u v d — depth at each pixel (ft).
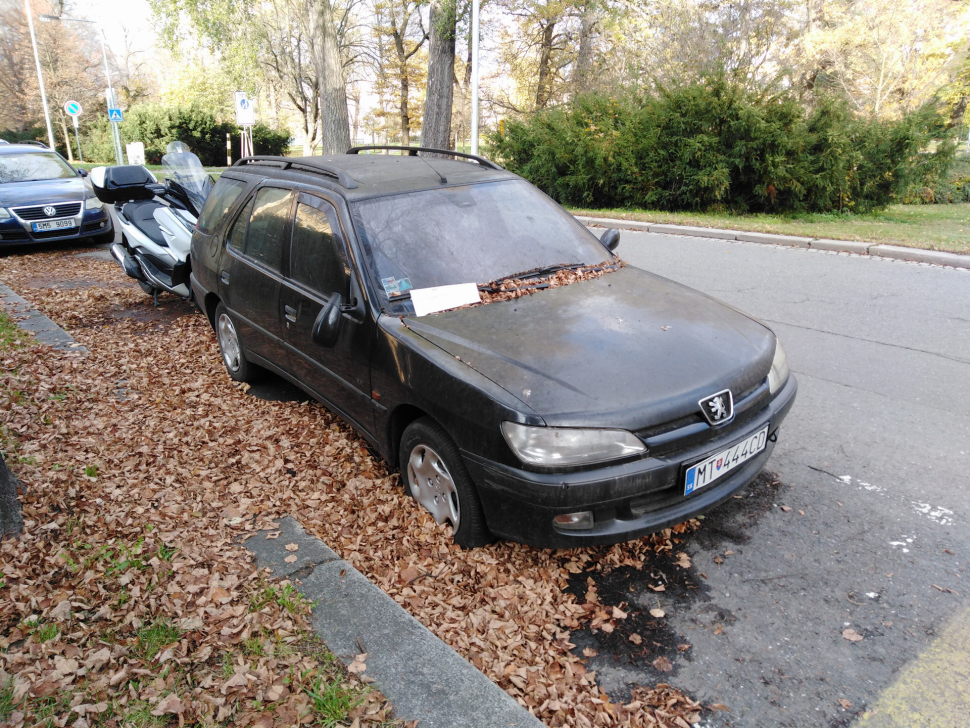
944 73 66.44
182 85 125.80
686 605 9.98
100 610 9.33
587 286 12.98
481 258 13.24
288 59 116.16
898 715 8.07
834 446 14.29
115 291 30.42
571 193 54.29
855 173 46.24
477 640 9.12
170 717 7.75
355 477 13.29
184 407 17.03
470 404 9.96
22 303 27.32
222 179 19.52
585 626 9.61
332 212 13.53
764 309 23.70
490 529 10.29
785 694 8.43
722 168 45.39
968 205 59.62
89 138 139.13
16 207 38.52
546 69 84.02
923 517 11.81
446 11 57.77
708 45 65.67
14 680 8.14
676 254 33.63
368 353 12.07
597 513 9.57
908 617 9.58
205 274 19.08
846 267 29.19
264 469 13.67
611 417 9.36
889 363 18.45
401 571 10.52
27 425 15.56
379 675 8.23
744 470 10.85
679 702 8.32
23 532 11.24
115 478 13.21
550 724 7.95
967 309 22.65
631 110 53.72
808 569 10.62
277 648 8.68
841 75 66.95
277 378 18.90
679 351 10.68
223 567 10.33
